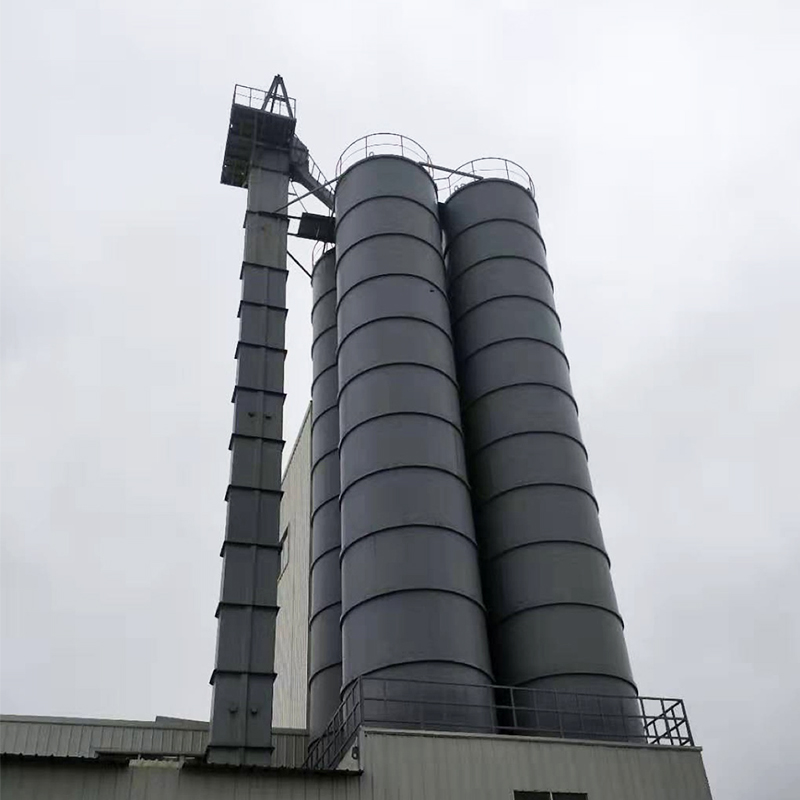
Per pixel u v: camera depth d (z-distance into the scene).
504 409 27.72
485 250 31.36
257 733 21.67
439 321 28.75
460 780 18.95
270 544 24.81
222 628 23.08
